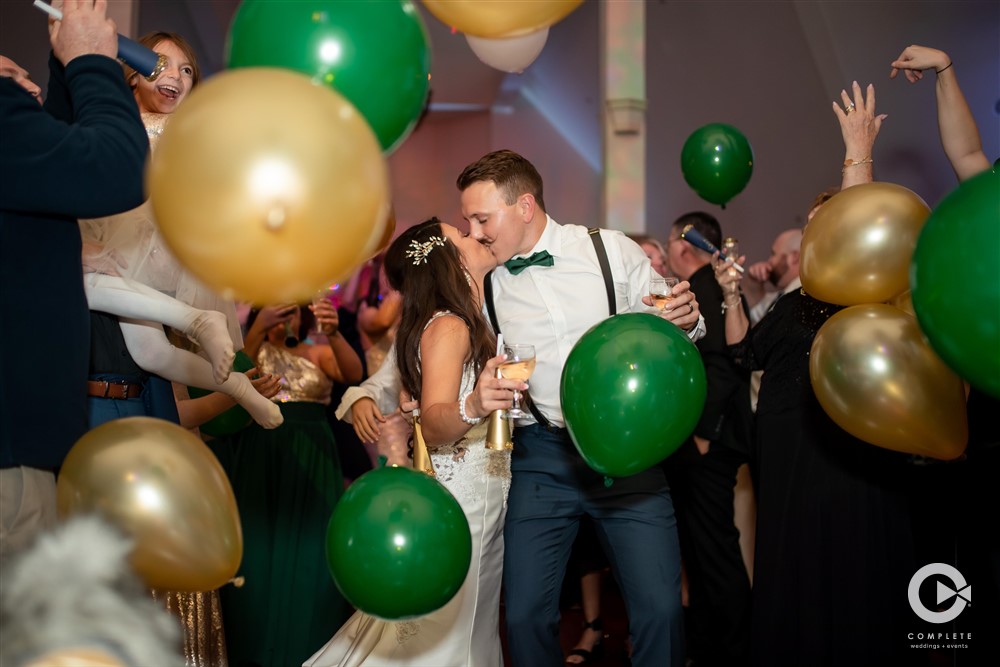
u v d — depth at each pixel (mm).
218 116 1497
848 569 2805
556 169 11992
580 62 10531
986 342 1601
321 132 1514
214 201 1479
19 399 1740
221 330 2330
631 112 7449
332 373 4074
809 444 2914
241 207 1477
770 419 3033
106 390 2295
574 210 11938
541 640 2801
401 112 1898
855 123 2988
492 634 2674
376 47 1808
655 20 8305
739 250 8867
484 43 2562
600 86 7602
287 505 3643
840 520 2830
